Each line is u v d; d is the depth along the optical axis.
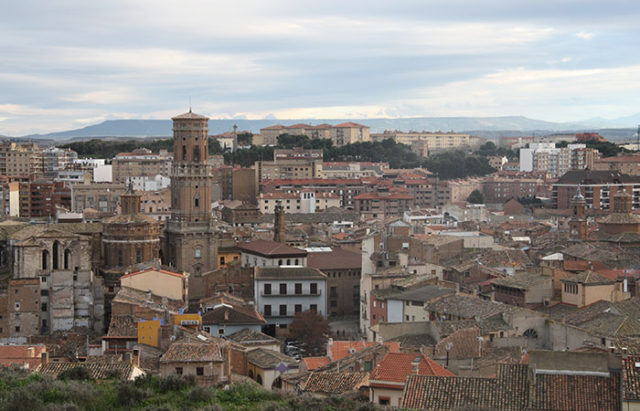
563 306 193.75
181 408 103.19
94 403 105.62
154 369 136.75
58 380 112.06
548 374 100.81
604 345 153.50
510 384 102.00
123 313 188.00
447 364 139.38
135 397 107.81
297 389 128.75
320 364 149.62
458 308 189.12
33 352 140.25
